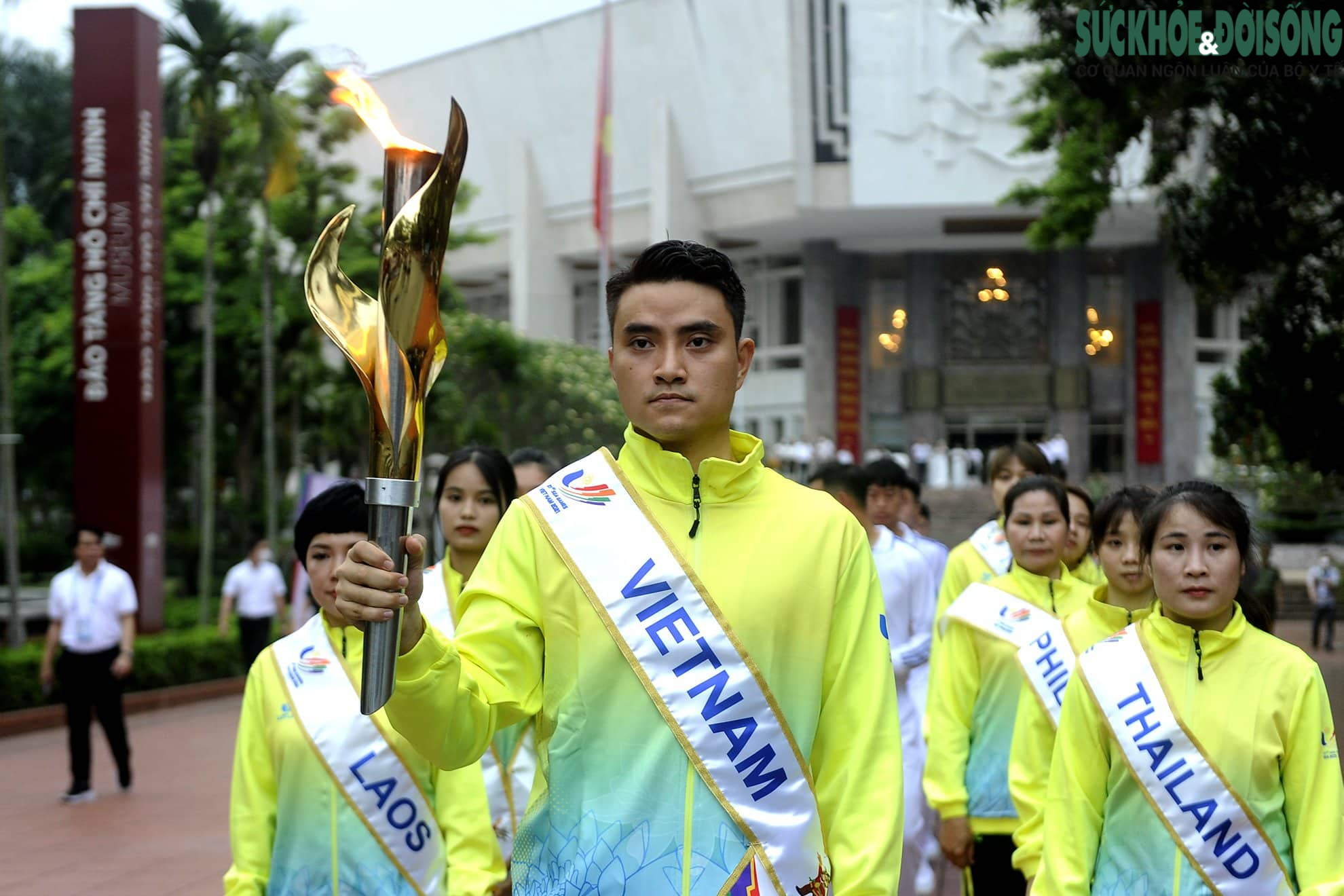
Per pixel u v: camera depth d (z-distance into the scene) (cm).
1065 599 501
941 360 3903
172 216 2578
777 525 236
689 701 224
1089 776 338
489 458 411
